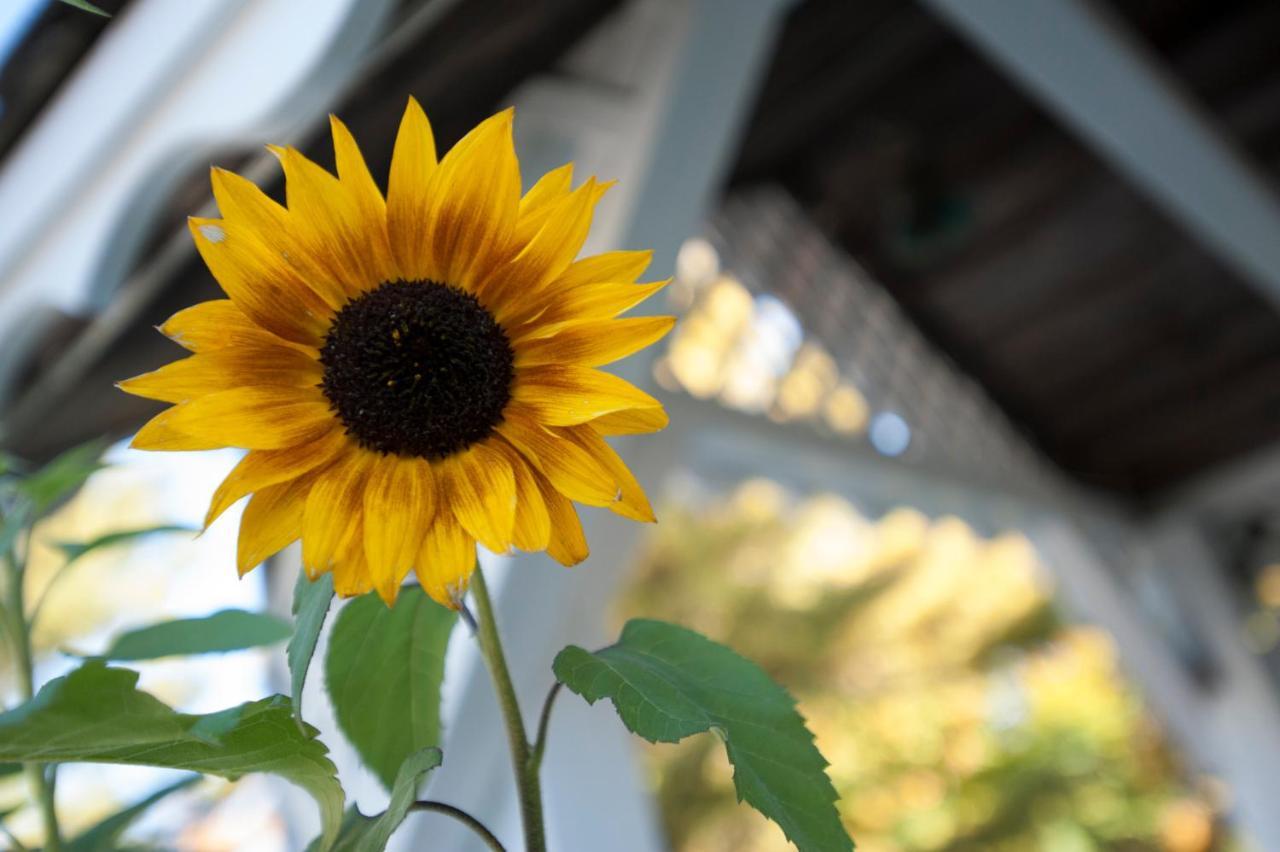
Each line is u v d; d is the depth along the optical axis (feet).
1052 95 5.30
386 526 1.10
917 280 9.05
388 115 3.66
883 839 15.89
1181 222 8.54
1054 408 10.05
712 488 7.70
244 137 3.44
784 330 8.06
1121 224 8.67
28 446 4.50
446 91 3.73
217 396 1.10
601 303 1.19
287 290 1.15
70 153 3.72
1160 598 10.68
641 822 5.15
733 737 1.07
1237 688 10.29
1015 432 9.98
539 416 1.15
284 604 4.33
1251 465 10.20
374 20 3.14
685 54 4.41
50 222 3.86
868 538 17.94
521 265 1.19
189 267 3.90
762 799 1.03
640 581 17.54
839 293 8.72
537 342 1.19
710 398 6.88
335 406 1.14
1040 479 10.09
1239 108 7.61
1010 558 17.43
